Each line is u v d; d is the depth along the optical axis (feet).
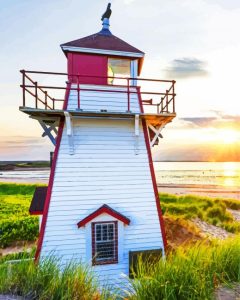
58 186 33.01
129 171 35.27
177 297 12.49
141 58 38.83
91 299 15.20
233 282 14.96
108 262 32.65
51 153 37.73
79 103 33.94
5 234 62.64
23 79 31.94
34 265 17.04
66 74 33.30
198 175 388.37
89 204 33.47
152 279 13.42
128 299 14.74
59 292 14.66
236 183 271.69
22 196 142.20
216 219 90.33
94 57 36.60
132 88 37.27
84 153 34.27
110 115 33.47
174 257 15.92
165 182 280.31
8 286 15.64
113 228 33.37
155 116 34.42
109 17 41.16
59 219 32.45
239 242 18.42
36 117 34.19
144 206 34.99
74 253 32.14
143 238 34.35
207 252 16.90
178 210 98.63
